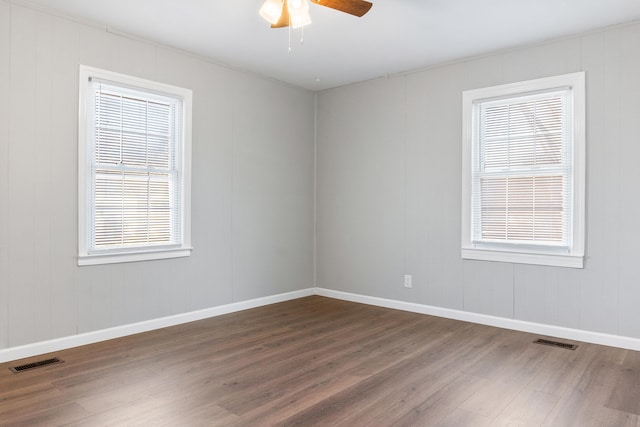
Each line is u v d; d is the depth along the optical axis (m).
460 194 4.37
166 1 3.19
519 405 2.47
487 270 4.20
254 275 4.89
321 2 2.60
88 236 3.59
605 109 3.58
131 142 3.84
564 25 3.55
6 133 3.14
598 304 3.62
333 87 5.40
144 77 3.88
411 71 4.71
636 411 2.40
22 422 2.23
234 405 2.45
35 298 3.28
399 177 4.82
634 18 3.42
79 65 3.49
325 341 3.66
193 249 4.28
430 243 4.59
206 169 4.39
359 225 5.18
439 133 4.51
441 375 2.91
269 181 5.04
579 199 3.69
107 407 2.41
